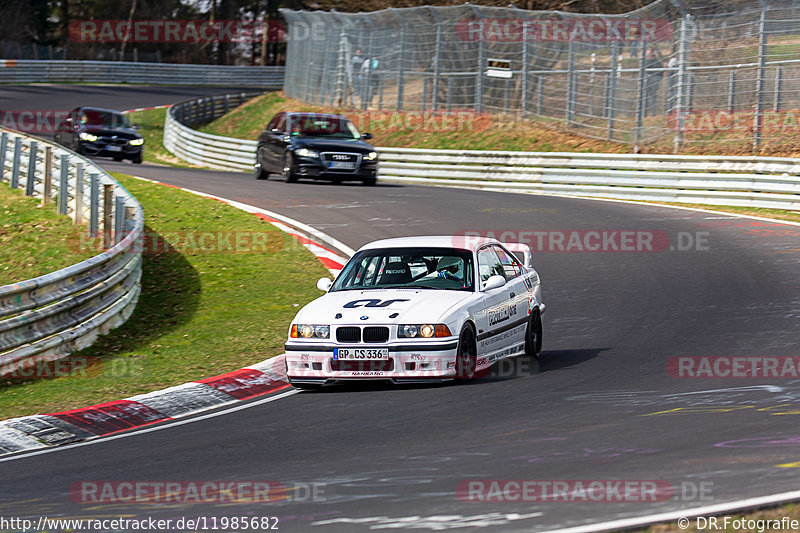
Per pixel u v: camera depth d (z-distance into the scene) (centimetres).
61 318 3841
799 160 6612
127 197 5353
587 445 2075
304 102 13538
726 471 1788
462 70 10500
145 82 19725
